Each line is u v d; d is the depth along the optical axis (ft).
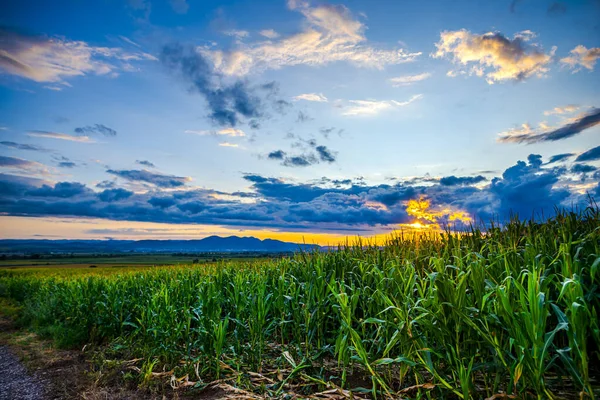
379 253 21.80
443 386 12.13
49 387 19.47
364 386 14.64
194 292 25.82
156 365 20.95
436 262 14.35
